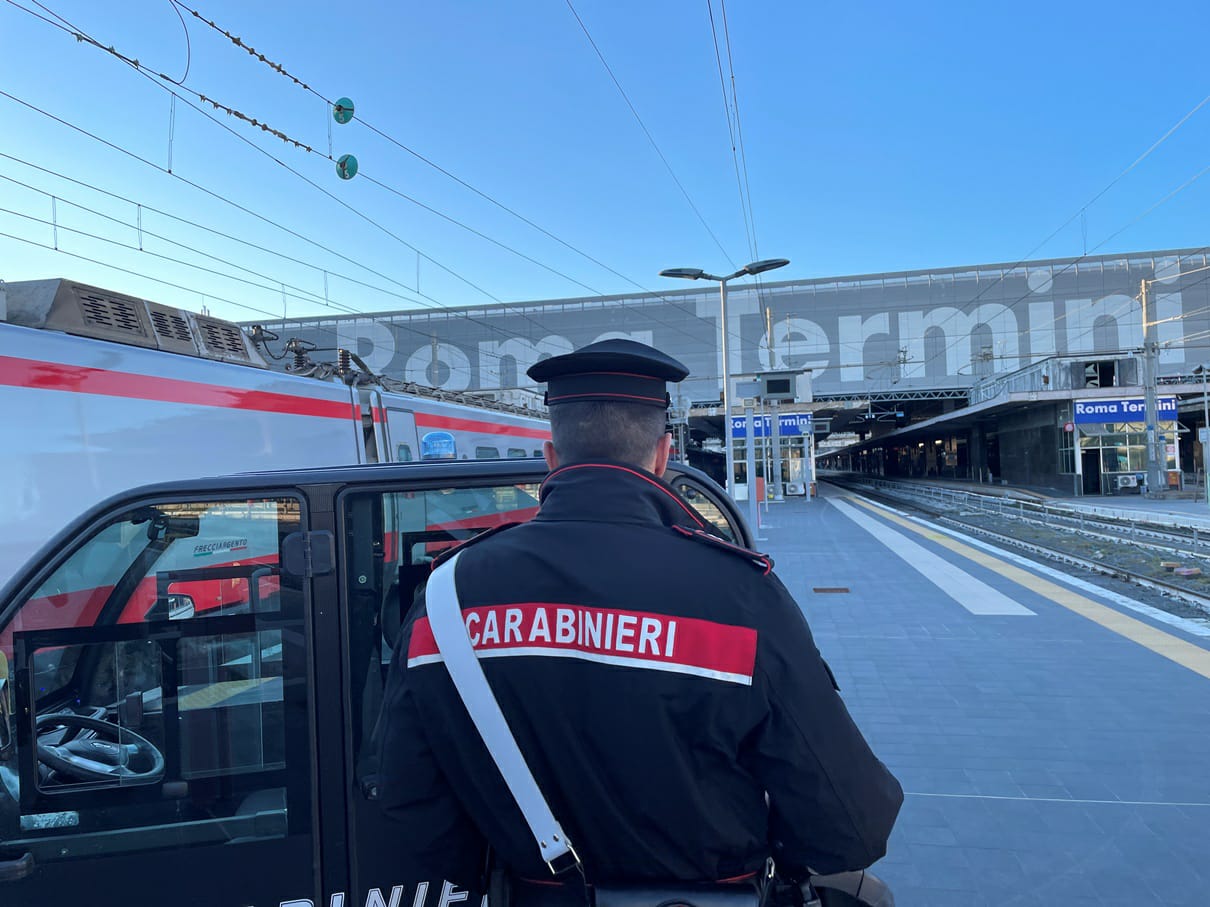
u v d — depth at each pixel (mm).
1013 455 47812
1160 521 22562
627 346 1375
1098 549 16688
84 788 1933
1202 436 28031
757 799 1178
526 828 1141
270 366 7395
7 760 1896
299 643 1979
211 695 1976
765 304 58094
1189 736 5430
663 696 1084
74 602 1961
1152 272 55406
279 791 1963
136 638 1963
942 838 4133
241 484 2002
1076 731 5605
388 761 1204
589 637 1109
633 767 1072
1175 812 4328
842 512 28203
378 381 8883
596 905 1131
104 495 5234
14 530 4672
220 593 1989
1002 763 5078
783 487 39125
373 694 2000
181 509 1998
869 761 1188
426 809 1210
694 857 1125
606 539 1190
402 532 2066
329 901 1930
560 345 59125
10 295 5281
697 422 57250
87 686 1959
